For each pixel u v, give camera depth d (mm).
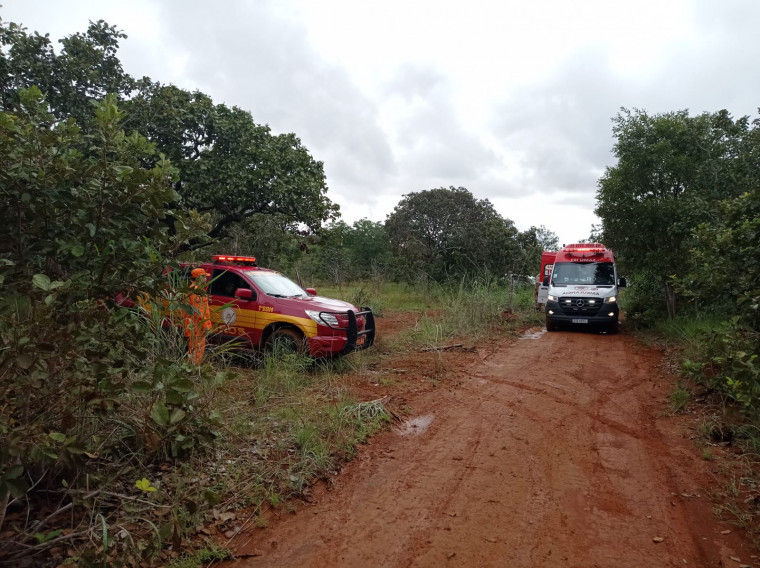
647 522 4020
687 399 6922
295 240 17109
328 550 3609
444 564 3459
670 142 13617
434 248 28141
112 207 3910
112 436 4352
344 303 9188
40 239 3820
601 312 14102
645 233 14086
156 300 4762
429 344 11328
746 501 4297
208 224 4309
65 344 3242
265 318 8469
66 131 3945
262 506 4152
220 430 5172
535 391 7836
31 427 3066
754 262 7129
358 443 5586
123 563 2934
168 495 3959
